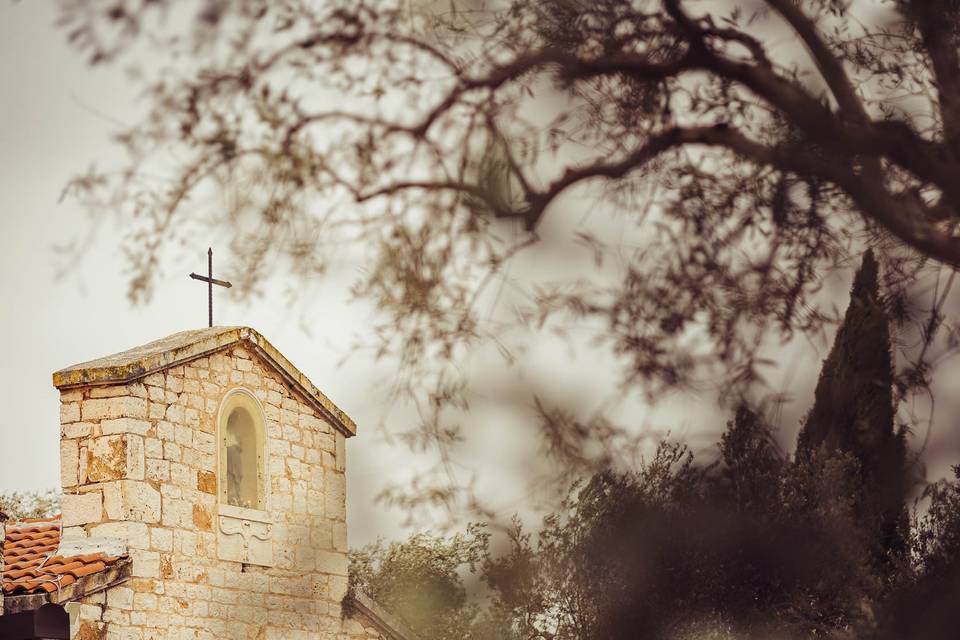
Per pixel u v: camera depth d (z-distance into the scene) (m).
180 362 21.00
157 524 20.12
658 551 14.27
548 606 15.72
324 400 24.16
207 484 21.31
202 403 21.53
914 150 8.52
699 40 9.02
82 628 18.61
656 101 9.45
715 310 9.63
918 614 15.55
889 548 16.14
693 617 14.76
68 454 20.05
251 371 22.83
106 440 19.91
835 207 9.66
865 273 9.87
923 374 10.16
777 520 15.11
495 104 9.41
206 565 20.98
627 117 9.48
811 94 8.66
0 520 17.23
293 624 22.59
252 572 21.92
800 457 15.27
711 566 14.62
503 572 15.84
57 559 19.20
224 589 21.25
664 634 14.54
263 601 22.05
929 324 9.95
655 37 9.32
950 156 8.59
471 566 16.67
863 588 15.82
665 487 13.73
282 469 23.14
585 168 9.40
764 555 15.02
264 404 23.00
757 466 14.02
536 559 15.16
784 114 9.00
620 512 13.84
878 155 8.59
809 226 9.73
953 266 8.80
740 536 14.67
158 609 19.88
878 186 8.70
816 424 14.35
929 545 16.05
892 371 10.42
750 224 9.80
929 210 8.96
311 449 23.94
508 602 16.09
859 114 8.62
